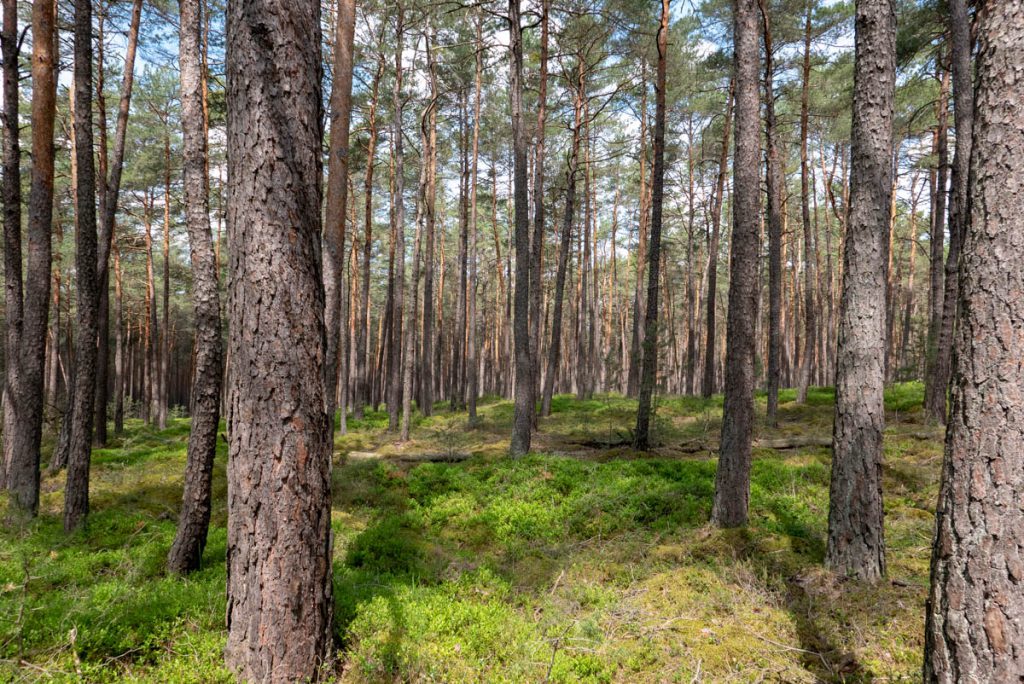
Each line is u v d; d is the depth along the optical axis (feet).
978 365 7.70
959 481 7.81
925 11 41.47
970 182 8.27
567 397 99.40
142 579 18.94
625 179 100.12
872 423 19.11
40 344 28.35
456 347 88.28
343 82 26.02
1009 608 7.13
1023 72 7.59
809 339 65.16
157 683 11.91
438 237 113.50
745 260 24.35
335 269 26.08
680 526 25.49
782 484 30.30
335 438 60.90
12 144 31.14
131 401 108.99
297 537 12.87
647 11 50.14
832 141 75.61
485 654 14.99
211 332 21.08
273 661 12.56
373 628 15.40
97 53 50.52
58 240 76.13
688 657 15.28
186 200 21.12
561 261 64.18
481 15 57.77
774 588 19.11
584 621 17.20
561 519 28.30
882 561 18.81
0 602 14.62
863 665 14.29
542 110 56.95
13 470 27.89
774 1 53.98
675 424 56.18
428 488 35.12
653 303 43.14
